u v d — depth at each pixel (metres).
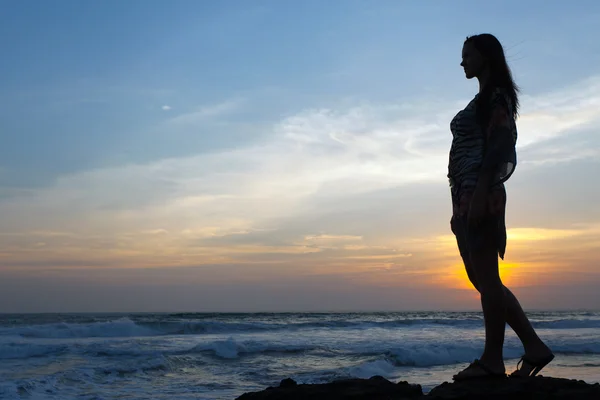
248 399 3.02
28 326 24.25
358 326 30.28
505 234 2.96
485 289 2.94
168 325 25.81
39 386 10.16
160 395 9.66
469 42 3.12
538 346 3.13
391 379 11.78
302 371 12.85
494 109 2.94
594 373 11.95
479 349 16.28
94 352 15.35
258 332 26.08
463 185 3.04
